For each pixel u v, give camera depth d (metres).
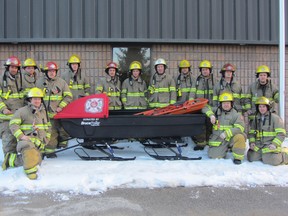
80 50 9.16
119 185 5.36
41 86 7.01
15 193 5.07
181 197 4.94
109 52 9.20
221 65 9.50
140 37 9.06
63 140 7.26
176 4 9.16
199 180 5.47
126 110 7.52
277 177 5.69
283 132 6.39
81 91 8.16
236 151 6.41
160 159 6.81
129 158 6.75
